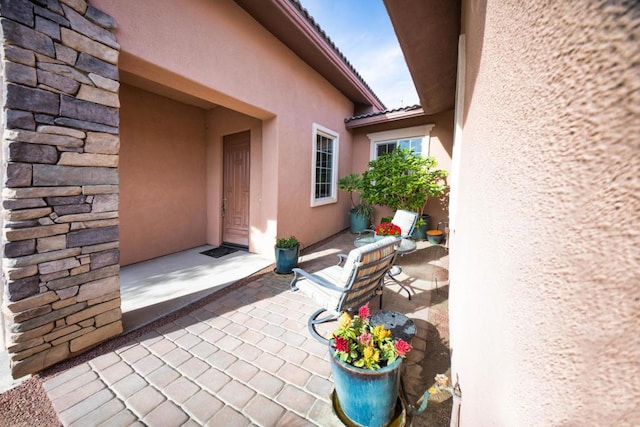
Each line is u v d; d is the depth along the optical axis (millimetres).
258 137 4520
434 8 2229
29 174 1636
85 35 1849
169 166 4523
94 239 1979
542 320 363
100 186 1981
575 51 295
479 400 672
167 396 1604
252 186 4656
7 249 1588
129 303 2789
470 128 1260
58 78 1726
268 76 3803
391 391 1330
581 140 287
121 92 3805
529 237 403
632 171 224
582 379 292
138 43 2246
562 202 323
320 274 2637
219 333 2264
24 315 1662
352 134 6949
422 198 5246
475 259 869
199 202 5098
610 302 256
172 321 2455
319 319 2465
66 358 1880
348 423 1430
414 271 3818
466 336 996
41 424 1422
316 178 5602
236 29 3213
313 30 3875
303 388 1670
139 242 4141
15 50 1540
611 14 237
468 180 1290
